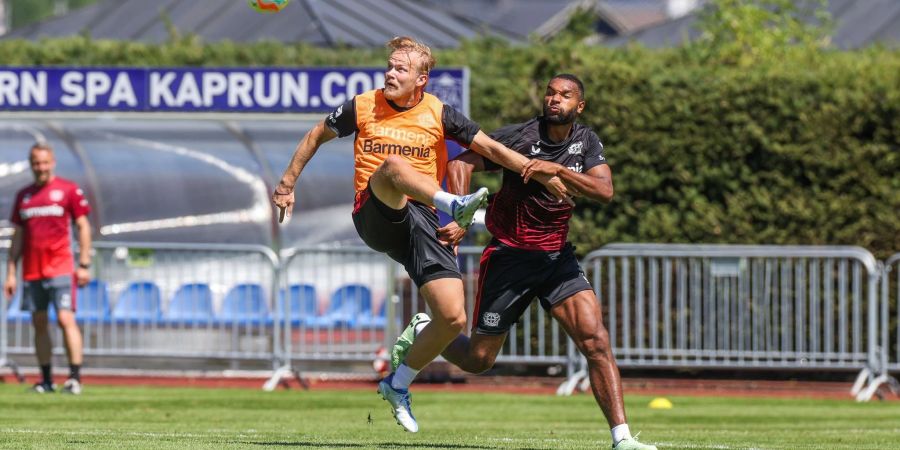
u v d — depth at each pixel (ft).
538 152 82.07
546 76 189.47
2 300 168.66
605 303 170.40
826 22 254.06
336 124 79.20
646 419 130.52
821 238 180.24
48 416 122.11
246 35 268.62
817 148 180.86
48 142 201.36
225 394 152.87
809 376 173.78
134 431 102.78
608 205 187.52
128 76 184.85
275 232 199.82
